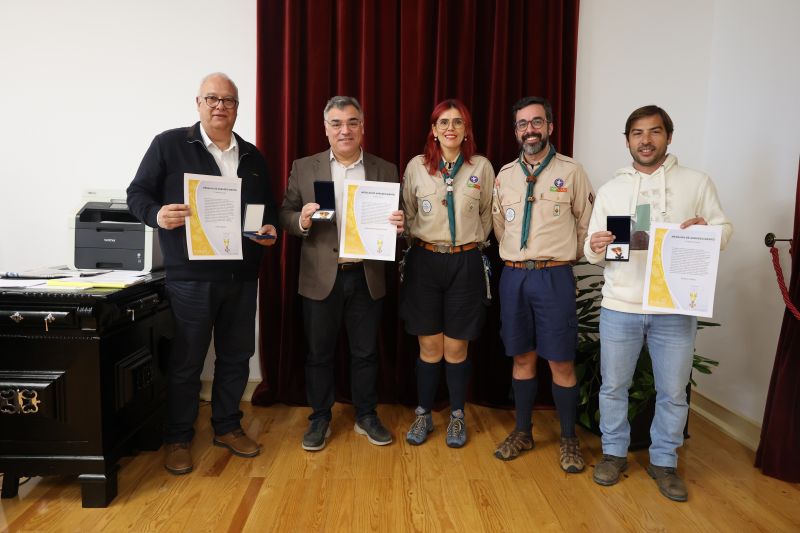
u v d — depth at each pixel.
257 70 2.57
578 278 2.53
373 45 2.59
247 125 2.70
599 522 1.73
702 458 2.23
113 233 2.17
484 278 2.22
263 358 2.73
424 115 2.62
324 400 2.28
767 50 2.38
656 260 1.78
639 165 1.93
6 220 2.70
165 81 2.65
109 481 1.80
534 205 2.06
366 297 2.26
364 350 2.31
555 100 2.63
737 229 2.57
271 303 2.73
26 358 1.74
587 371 2.44
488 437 2.41
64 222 2.71
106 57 2.64
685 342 1.87
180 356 2.03
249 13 2.65
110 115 2.66
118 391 1.84
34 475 1.76
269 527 1.68
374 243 2.07
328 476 2.02
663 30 2.75
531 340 2.14
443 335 2.35
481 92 2.69
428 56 2.60
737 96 2.57
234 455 2.19
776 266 2.03
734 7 2.60
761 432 2.18
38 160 2.67
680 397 1.91
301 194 2.22
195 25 2.64
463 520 1.73
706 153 2.80
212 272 2.00
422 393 2.35
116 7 2.62
